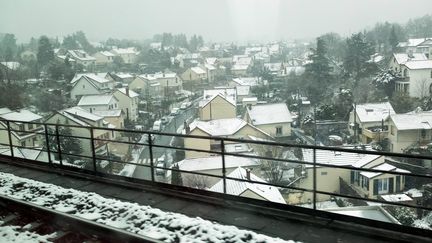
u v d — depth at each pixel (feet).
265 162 63.87
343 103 97.66
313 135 89.25
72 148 69.51
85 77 158.10
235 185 47.96
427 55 135.85
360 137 78.79
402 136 63.93
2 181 24.36
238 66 283.38
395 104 88.48
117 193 21.86
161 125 126.82
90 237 16.92
